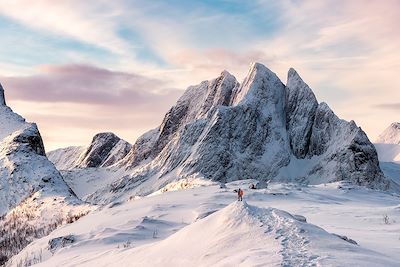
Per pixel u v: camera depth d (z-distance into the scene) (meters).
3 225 159.38
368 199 87.00
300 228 19.78
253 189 85.19
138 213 62.44
